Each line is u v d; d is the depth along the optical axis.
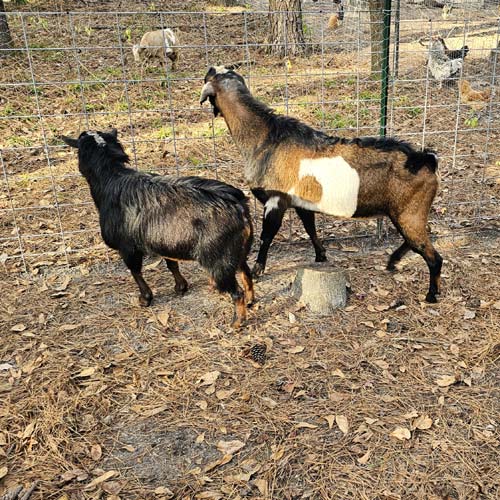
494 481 3.05
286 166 4.50
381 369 3.93
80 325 4.51
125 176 4.27
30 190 6.91
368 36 14.33
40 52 11.88
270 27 12.63
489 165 7.42
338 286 4.58
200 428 3.47
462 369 3.92
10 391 3.80
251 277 4.58
